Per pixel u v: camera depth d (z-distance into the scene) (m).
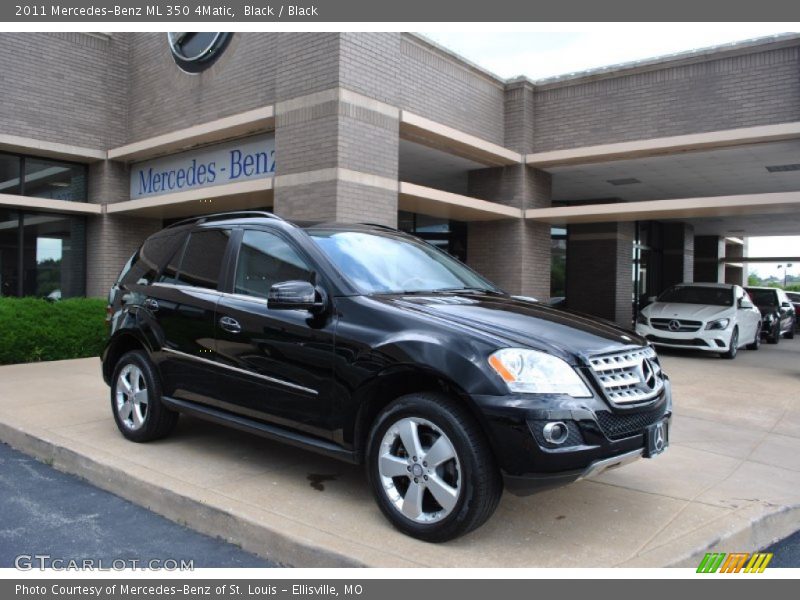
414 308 3.80
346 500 4.04
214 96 11.38
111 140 13.30
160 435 5.18
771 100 10.82
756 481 4.66
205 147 11.70
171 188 12.38
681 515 3.91
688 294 13.10
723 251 26.19
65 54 12.59
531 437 3.17
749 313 12.99
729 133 10.87
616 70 12.13
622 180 14.67
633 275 19.03
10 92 11.85
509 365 3.29
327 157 9.34
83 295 13.44
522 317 3.86
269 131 10.59
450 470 3.40
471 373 3.29
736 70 11.13
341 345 3.80
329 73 9.37
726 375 9.69
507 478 3.21
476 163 12.85
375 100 9.82
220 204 11.85
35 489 4.57
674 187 15.55
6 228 12.34
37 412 6.28
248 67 10.74
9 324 9.33
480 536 3.56
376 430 3.62
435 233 15.21
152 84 12.82
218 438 5.43
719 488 4.46
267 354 4.18
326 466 4.72
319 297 3.96
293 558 3.42
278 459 4.87
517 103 12.97
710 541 3.54
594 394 3.37
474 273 5.21
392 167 10.10
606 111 12.38
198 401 4.72
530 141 13.11
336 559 3.27
